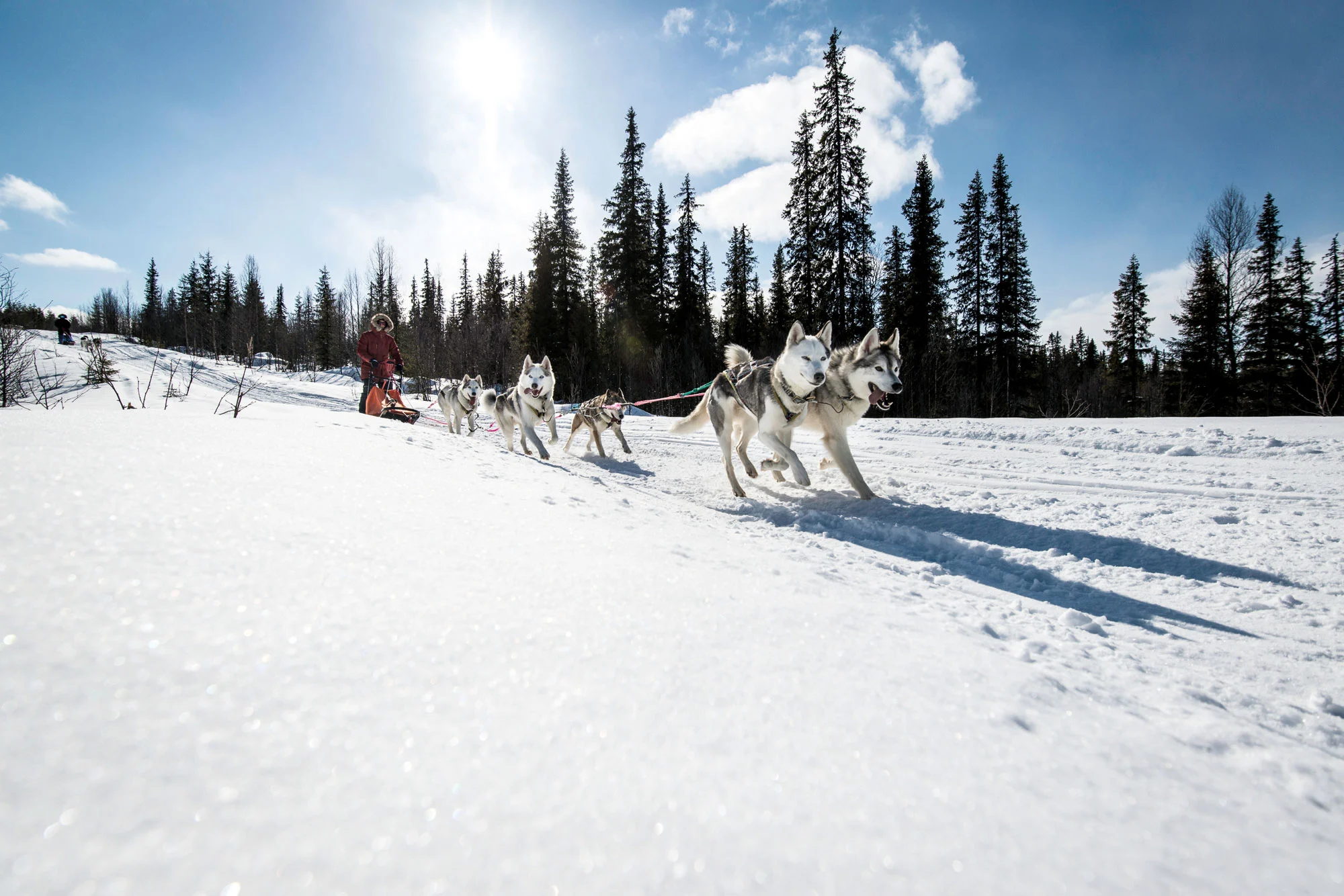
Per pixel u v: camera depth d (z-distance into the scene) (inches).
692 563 94.6
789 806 35.3
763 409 242.4
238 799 28.2
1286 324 1064.2
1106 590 143.1
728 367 284.0
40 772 27.2
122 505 60.9
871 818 35.2
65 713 31.2
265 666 39.6
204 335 2079.2
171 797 27.5
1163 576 149.8
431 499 96.0
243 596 48.5
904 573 139.9
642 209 1221.1
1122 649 100.3
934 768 42.1
